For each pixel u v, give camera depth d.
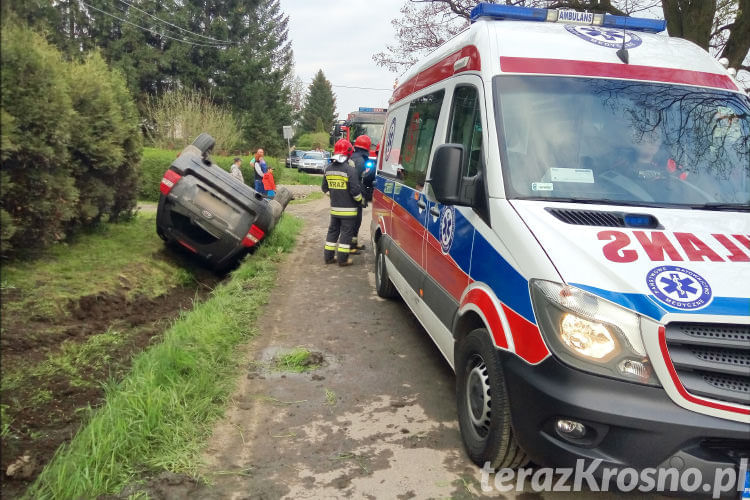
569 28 4.69
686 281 2.94
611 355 2.83
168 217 8.12
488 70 4.19
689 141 4.05
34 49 5.90
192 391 4.38
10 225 5.83
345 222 9.44
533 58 4.25
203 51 39.97
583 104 4.05
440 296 4.57
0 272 6.19
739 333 2.81
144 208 14.45
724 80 4.44
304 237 12.48
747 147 4.12
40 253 7.05
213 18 42.97
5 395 4.38
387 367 5.39
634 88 4.20
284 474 3.63
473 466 3.76
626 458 2.79
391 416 4.43
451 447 4.00
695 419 2.73
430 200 5.04
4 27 5.70
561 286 2.98
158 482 3.43
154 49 38.28
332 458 3.82
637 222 3.44
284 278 8.66
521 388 3.11
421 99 6.00
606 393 2.80
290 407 4.54
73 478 3.27
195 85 39.84
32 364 4.88
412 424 4.31
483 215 3.79
